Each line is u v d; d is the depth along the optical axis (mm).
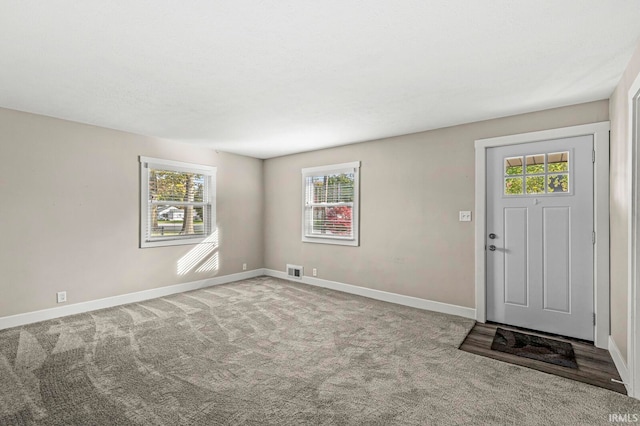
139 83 2627
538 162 3246
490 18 1731
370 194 4527
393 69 2359
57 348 2764
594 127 2906
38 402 1985
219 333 3141
